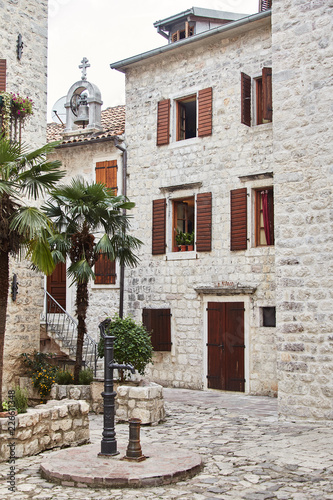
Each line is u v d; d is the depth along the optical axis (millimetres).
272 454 7434
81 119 17594
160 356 14781
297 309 10125
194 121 16812
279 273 10391
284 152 10531
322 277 9898
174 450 7258
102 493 5844
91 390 10969
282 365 10195
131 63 15820
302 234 10195
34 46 12664
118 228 12023
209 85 14562
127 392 9812
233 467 6812
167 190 15055
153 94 15703
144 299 15227
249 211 13508
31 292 12141
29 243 8438
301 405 9906
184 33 17719
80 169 16875
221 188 14062
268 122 13484
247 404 11750
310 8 10430
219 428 9289
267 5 16594
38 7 12820
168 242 14984
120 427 9516
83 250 11438
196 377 14078
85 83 17375
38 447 7500
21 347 11828
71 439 8047
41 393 11164
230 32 14008
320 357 9789
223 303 13727
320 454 7434
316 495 5762
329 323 9742
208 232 14102
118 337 10805
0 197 7938
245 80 13258
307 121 10312
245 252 13453
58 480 6172
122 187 15961
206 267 14125
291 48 10602
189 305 14359
